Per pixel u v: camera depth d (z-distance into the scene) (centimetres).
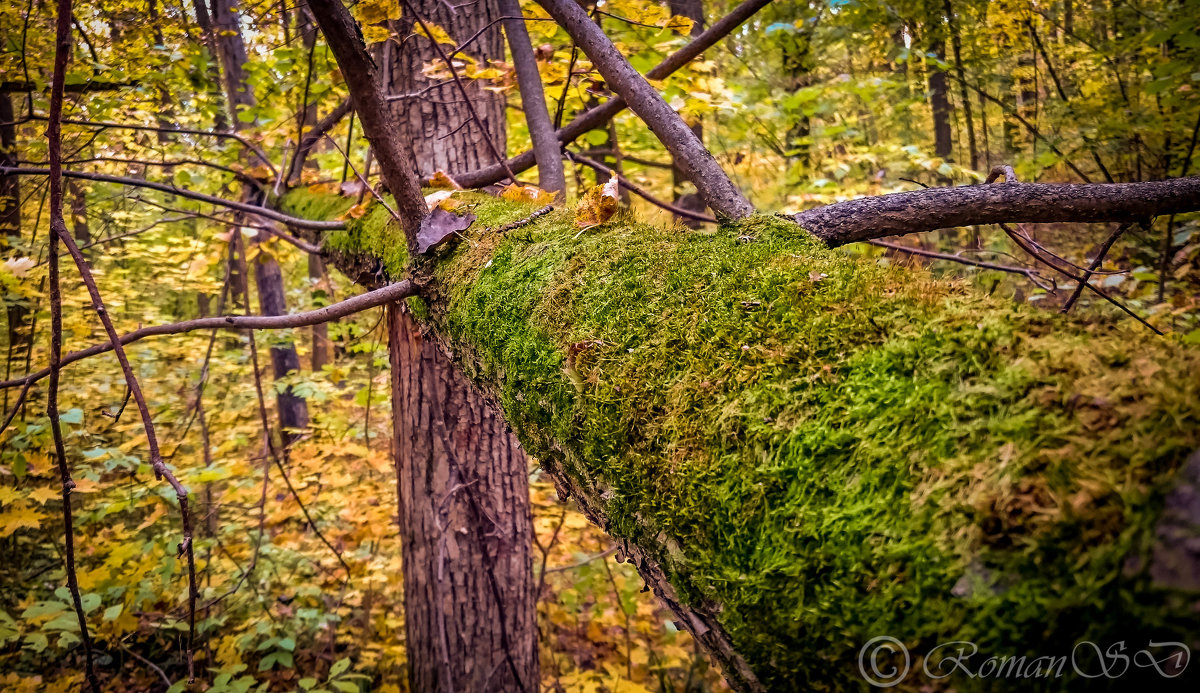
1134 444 50
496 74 247
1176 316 291
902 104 498
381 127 143
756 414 74
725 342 86
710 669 430
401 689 403
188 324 164
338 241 249
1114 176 451
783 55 517
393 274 188
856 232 135
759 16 499
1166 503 45
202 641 382
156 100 368
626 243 119
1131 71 463
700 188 149
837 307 84
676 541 74
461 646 305
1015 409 58
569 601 416
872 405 68
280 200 337
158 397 598
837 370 74
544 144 229
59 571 404
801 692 59
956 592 51
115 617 309
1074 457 52
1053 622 46
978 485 55
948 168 374
